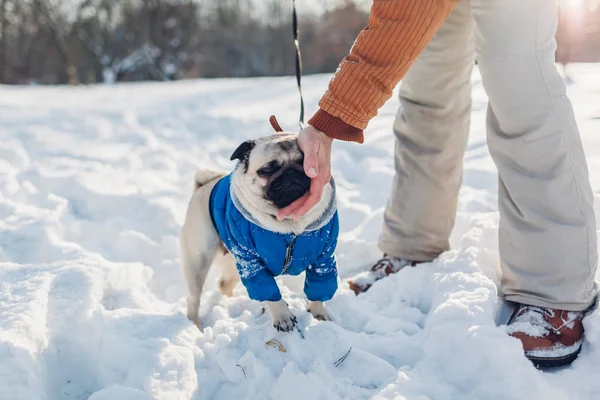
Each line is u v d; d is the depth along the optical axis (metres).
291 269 2.47
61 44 28.39
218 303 2.96
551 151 2.17
